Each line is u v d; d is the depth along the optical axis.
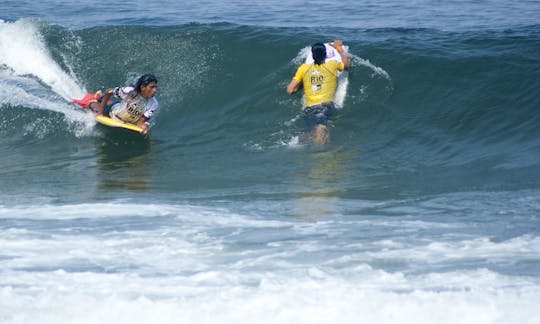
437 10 62.94
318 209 27.05
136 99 37.34
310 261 19.61
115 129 39.38
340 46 41.19
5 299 16.33
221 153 37.16
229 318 15.21
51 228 23.81
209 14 61.94
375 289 16.97
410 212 26.16
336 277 18.09
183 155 37.09
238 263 19.59
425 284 17.33
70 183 32.97
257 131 39.25
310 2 67.69
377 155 35.72
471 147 35.75
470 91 39.88
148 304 15.88
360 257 19.88
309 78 39.50
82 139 39.25
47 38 47.41
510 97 39.00
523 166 32.12
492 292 16.03
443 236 22.06
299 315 15.22
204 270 18.98
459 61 41.72
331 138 37.56
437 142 36.69
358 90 40.94
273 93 41.78
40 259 20.14
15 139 39.53
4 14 62.22
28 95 42.91
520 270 18.25
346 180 32.16
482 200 27.50
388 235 22.38
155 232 23.08
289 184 31.94
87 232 23.17
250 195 30.05
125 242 21.88
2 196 30.67
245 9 64.38
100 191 31.38
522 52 42.06
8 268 19.27
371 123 38.75
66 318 15.30
